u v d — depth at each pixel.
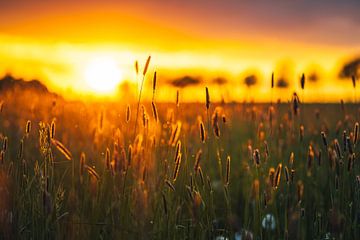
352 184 1.51
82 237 1.38
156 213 1.37
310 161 1.49
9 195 1.36
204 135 1.33
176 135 1.43
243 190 1.92
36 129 1.82
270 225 1.45
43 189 1.28
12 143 1.83
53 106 1.95
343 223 1.35
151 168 1.39
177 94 1.50
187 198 1.55
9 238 1.33
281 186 1.74
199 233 1.38
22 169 1.38
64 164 1.75
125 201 1.38
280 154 1.91
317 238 1.44
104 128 1.73
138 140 1.40
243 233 1.39
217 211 1.83
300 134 1.86
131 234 1.34
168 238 1.36
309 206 1.69
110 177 1.52
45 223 1.33
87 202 1.46
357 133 1.39
